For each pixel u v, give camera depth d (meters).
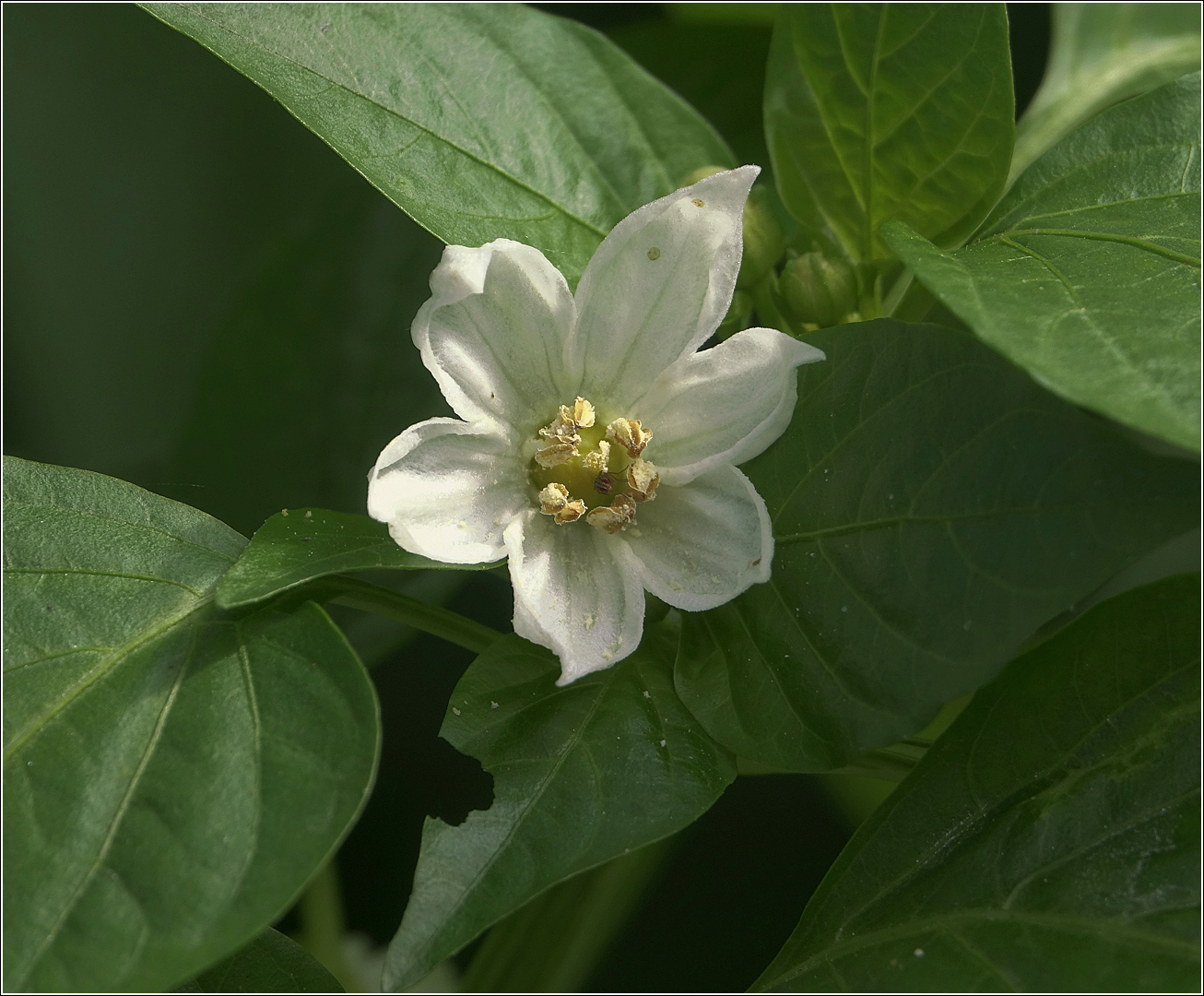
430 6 0.26
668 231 0.24
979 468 0.23
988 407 0.23
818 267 0.25
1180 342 0.23
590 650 0.23
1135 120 0.25
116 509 0.24
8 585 0.23
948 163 0.25
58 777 0.23
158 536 0.24
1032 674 0.24
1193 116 0.25
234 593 0.23
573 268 0.25
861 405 0.24
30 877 0.22
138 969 0.22
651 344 0.24
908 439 0.23
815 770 0.23
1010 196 0.25
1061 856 0.23
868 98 0.25
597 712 0.24
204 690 0.23
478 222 0.25
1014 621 0.23
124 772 0.23
